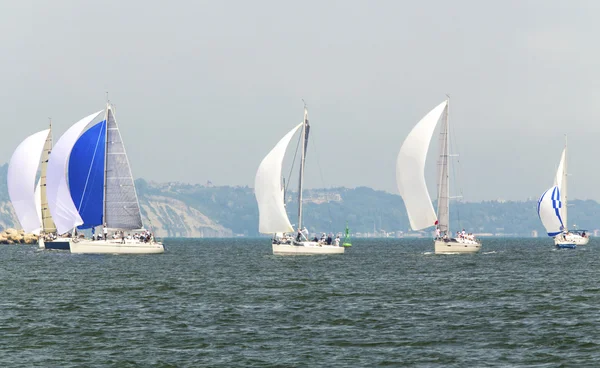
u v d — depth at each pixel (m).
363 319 130.75
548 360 99.94
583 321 127.38
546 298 158.75
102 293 170.12
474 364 98.25
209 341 112.00
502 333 117.25
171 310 141.50
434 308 144.00
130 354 104.00
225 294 168.00
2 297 162.88
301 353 104.31
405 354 103.75
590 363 98.19
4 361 100.50
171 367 97.38
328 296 164.00
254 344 109.94
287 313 137.50
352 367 97.12
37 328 122.31
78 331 119.75
